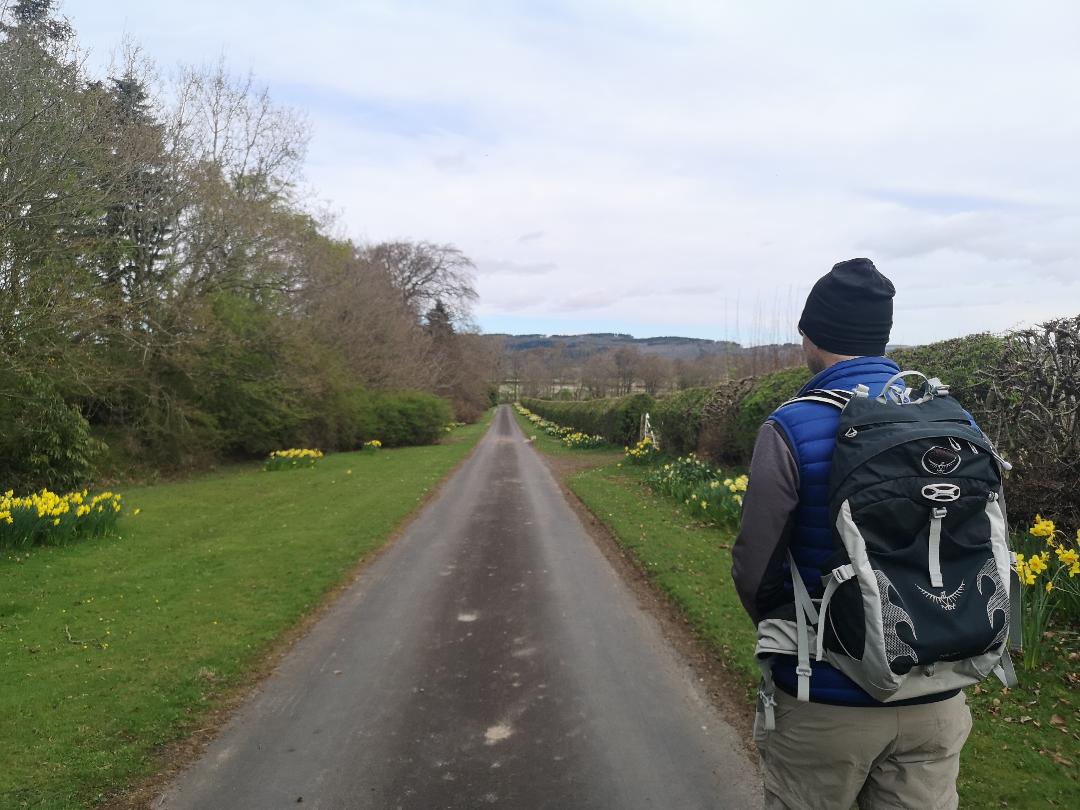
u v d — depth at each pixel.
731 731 4.09
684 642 5.64
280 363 24.00
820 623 1.82
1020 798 3.20
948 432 1.77
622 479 16.95
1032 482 5.35
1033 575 4.60
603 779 3.58
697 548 8.78
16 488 13.79
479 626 6.12
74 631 5.99
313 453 23.14
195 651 5.45
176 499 14.73
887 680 1.69
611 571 8.06
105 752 3.85
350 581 7.73
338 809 3.33
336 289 29.23
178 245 20.02
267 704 4.54
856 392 1.92
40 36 13.64
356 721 4.27
